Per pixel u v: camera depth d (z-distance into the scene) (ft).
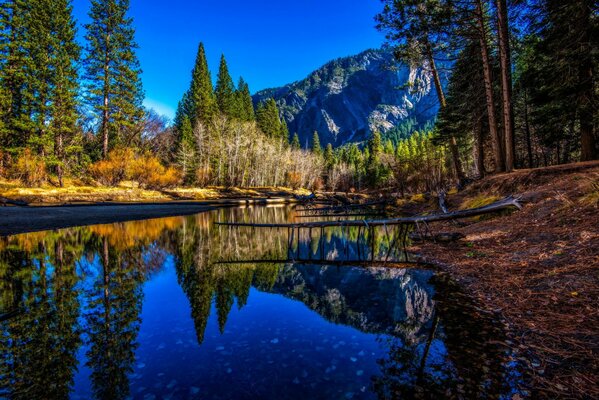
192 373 10.61
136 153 153.79
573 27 40.88
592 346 10.30
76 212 75.20
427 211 63.72
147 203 114.11
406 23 53.11
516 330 12.56
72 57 128.47
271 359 11.62
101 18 142.72
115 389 9.60
